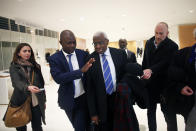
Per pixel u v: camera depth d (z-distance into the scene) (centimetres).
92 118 175
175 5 619
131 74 174
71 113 198
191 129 168
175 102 191
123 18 810
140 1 547
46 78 775
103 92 172
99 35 173
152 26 1130
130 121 162
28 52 228
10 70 222
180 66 185
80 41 1962
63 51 196
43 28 1014
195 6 643
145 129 288
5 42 743
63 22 854
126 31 1384
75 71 171
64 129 319
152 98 233
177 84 182
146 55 241
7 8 570
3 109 461
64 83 192
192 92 170
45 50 1103
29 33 924
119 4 570
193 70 170
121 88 165
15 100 223
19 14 657
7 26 752
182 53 184
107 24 977
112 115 181
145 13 722
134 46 2795
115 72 179
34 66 236
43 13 652
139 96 175
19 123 220
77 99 201
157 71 216
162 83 228
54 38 1243
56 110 426
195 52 169
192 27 1145
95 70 175
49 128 325
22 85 209
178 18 891
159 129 287
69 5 559
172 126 205
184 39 1167
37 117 230
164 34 216
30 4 532
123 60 183
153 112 240
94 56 181
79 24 938
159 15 783
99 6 584
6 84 496
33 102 226
